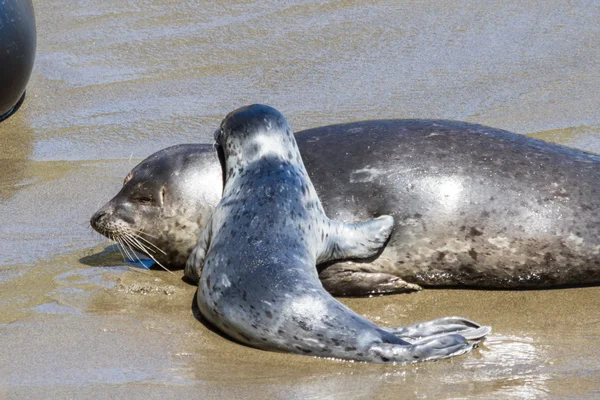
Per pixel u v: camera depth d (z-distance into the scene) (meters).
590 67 39.12
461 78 38.28
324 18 44.69
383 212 23.23
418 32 42.97
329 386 18.83
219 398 18.36
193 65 40.31
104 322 21.89
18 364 19.83
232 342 20.98
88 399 18.33
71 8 46.38
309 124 34.25
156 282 24.27
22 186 30.55
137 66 40.41
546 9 45.34
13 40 34.84
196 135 34.06
